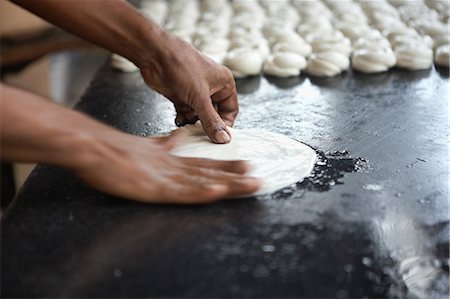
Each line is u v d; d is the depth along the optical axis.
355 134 1.20
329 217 0.88
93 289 0.73
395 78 1.58
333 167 1.04
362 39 1.83
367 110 1.35
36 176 1.02
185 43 1.16
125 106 1.44
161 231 0.85
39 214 0.90
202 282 0.73
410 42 1.73
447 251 0.80
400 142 1.15
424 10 2.18
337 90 1.51
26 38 2.66
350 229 0.84
